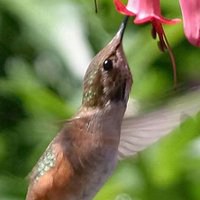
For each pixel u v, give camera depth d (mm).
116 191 1303
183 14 1208
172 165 1303
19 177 1338
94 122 1236
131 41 1334
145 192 1303
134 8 1217
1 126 1347
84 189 1237
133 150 1233
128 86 1229
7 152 1348
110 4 1353
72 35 1346
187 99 1205
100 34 1351
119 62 1225
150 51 1332
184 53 1350
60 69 1353
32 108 1328
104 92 1230
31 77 1359
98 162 1236
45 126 1228
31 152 1348
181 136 1302
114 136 1233
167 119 1218
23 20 1354
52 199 1239
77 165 1237
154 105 1216
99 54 1229
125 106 1230
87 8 1351
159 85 1334
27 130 1346
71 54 1344
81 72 1343
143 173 1305
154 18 1212
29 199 1243
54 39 1347
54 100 1326
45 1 1349
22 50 1370
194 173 1303
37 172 1243
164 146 1303
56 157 1240
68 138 1240
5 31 1377
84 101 1237
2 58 1378
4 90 1338
